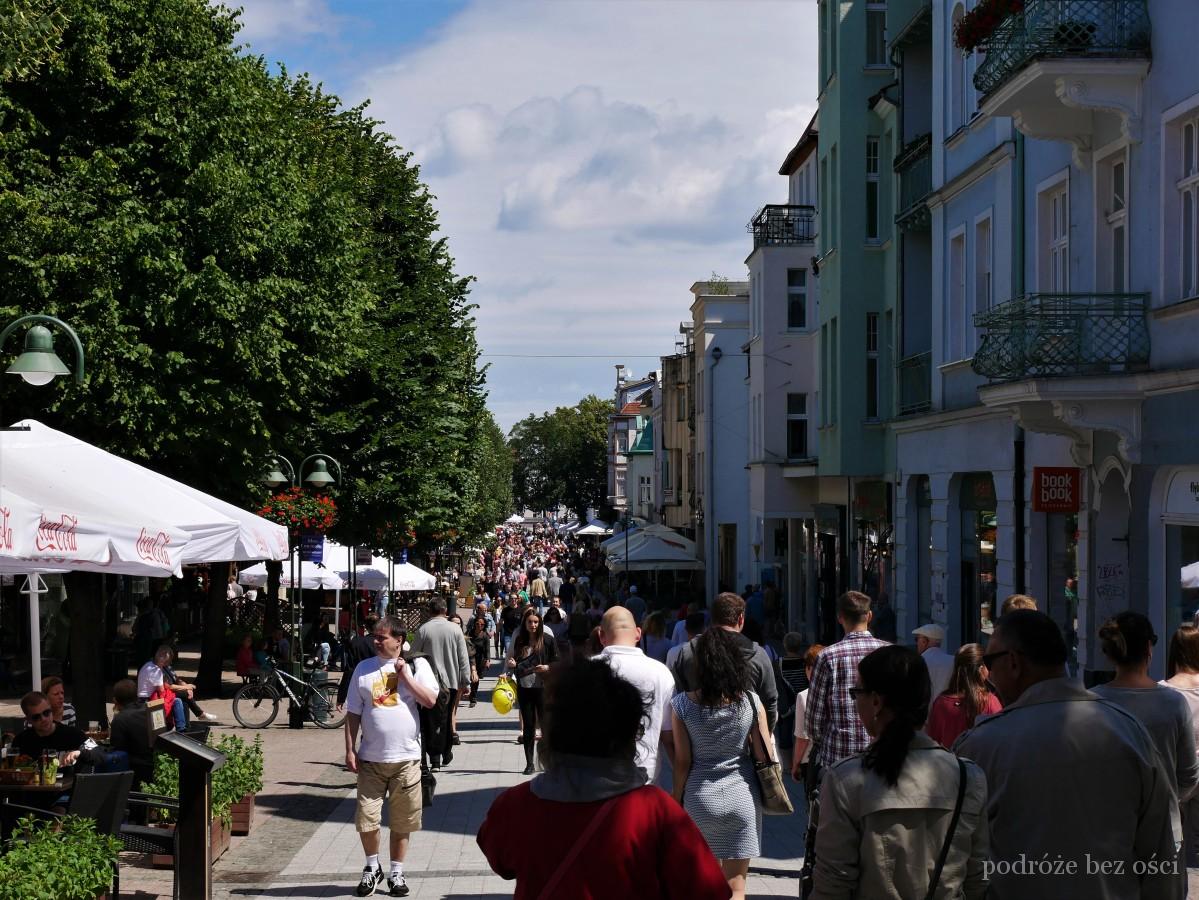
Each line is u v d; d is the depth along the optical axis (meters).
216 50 24.09
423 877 10.86
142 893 9.97
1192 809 7.55
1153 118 14.73
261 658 29.94
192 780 9.55
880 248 30.66
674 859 4.06
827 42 32.66
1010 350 15.92
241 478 24.88
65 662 33.66
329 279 26.62
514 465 165.00
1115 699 6.49
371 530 38.53
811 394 42.94
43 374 12.51
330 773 17.80
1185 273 14.40
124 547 9.79
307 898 10.08
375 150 40.81
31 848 8.29
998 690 5.38
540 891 4.04
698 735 8.08
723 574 61.22
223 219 23.28
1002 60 16.30
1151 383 14.47
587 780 4.10
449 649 15.07
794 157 42.44
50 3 20.84
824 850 4.59
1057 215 18.31
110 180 22.45
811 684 8.88
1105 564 16.48
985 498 21.59
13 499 8.85
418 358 39.50
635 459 111.44
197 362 23.27
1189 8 13.86
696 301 62.16
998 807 4.99
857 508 32.12
